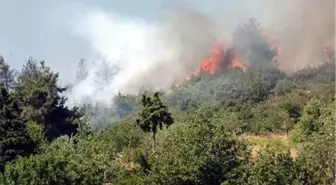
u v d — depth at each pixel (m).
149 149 69.25
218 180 49.00
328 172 43.88
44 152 57.31
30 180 44.34
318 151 44.34
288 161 44.88
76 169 47.38
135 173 55.09
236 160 49.53
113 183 52.16
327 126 48.22
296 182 43.66
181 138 50.69
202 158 48.47
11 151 60.81
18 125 64.25
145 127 73.50
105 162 52.62
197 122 51.53
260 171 44.78
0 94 67.62
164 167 48.72
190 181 48.78
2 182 44.00
